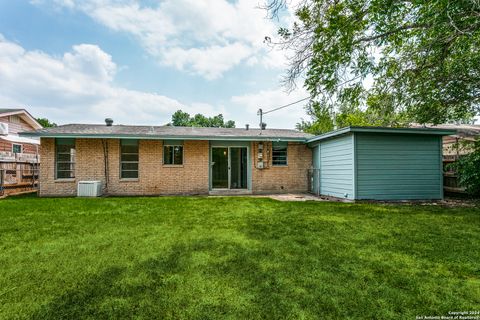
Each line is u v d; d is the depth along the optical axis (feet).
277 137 34.65
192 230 13.97
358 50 20.10
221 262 9.38
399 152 26.78
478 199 27.89
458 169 27.84
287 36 19.62
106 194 32.78
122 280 7.97
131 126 40.06
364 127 25.39
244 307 6.49
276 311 6.31
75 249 10.80
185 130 38.73
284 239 12.26
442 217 17.49
